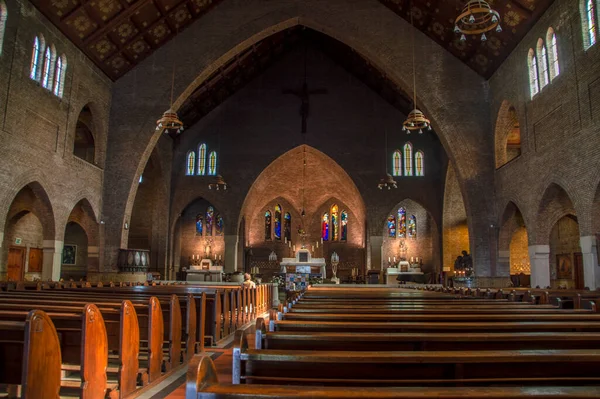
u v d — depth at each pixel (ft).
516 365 12.33
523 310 24.36
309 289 66.69
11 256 90.38
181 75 87.56
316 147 114.93
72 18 71.51
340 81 117.39
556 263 91.25
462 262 91.56
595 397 7.95
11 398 17.76
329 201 143.74
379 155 114.52
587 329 18.04
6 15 61.05
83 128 99.19
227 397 7.77
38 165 67.26
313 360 11.43
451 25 78.13
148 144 86.94
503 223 79.71
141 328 29.43
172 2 80.33
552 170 62.23
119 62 85.81
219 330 36.09
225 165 115.14
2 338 17.58
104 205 85.71
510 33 71.41
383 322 19.72
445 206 109.91
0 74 59.47
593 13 53.57
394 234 130.82
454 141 83.25
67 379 23.08
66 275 110.52
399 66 84.94
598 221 53.67
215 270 111.45
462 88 84.28
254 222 143.13
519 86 72.13
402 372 12.18
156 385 23.18
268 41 105.40
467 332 17.44
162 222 111.45
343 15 86.53
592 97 53.21
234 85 114.21
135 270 84.53
